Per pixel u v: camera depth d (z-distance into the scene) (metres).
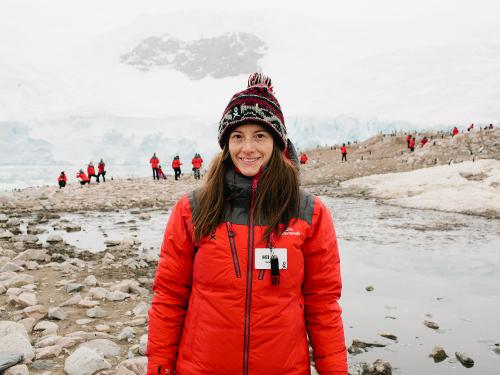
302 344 1.73
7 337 3.64
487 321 5.03
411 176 23.78
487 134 35.81
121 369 3.23
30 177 71.44
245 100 1.74
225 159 1.80
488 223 12.44
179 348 1.79
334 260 1.81
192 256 1.82
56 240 9.62
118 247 8.95
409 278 6.84
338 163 37.69
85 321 4.57
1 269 6.51
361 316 5.17
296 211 1.73
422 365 3.94
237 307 1.64
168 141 126.56
